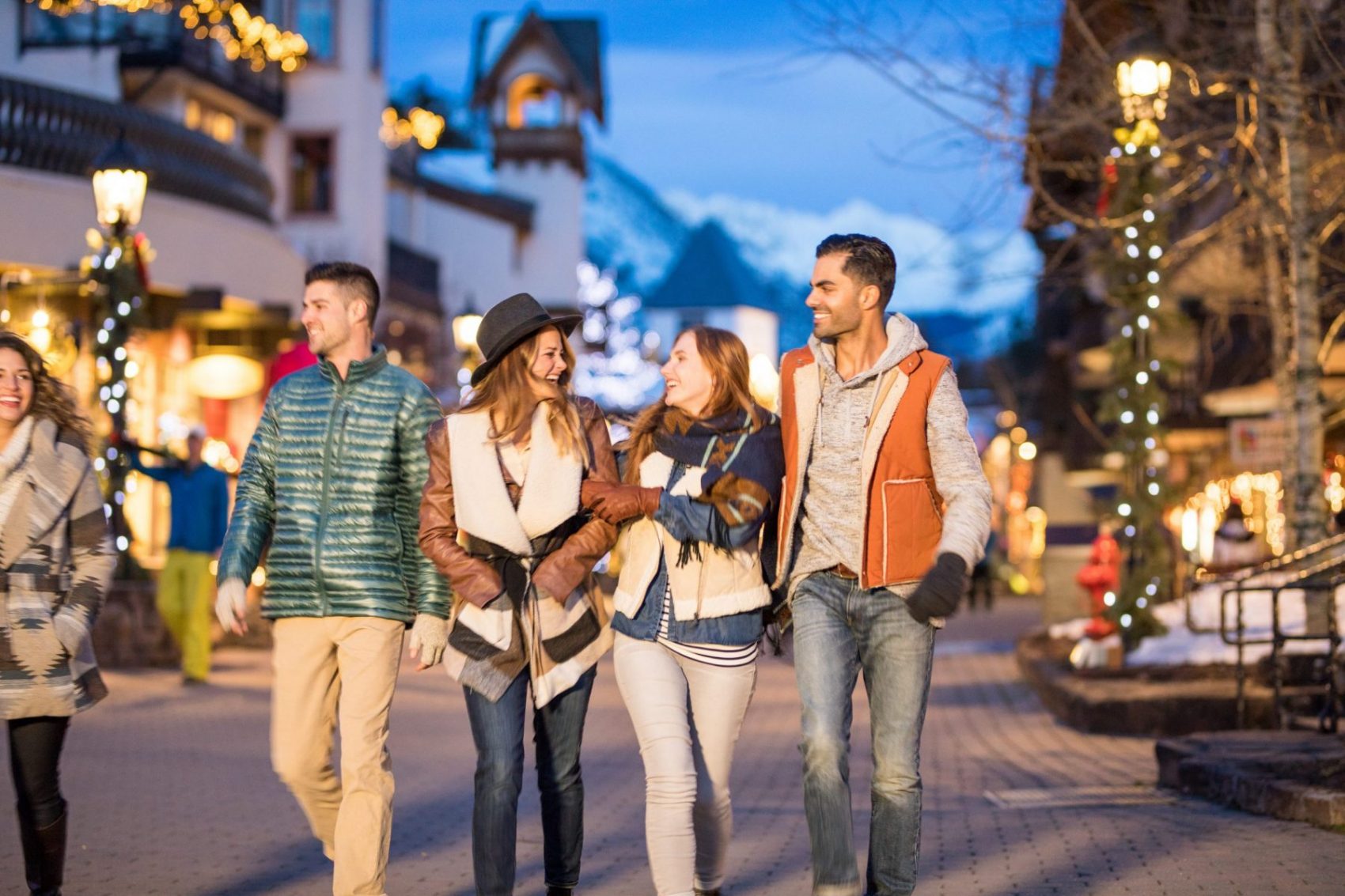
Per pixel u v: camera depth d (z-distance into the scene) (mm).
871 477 5148
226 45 32469
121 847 7426
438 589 5734
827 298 5254
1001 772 10555
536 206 55844
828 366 5293
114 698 14453
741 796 9492
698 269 100875
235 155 28672
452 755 11180
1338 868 6445
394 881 6664
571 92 56812
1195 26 14938
